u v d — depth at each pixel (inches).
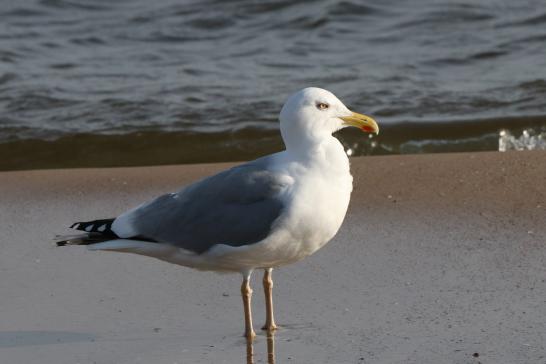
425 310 386.6
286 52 934.4
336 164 370.6
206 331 380.8
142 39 992.9
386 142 698.2
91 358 356.2
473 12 1005.2
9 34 999.6
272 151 696.4
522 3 1024.2
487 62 877.8
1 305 406.9
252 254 368.5
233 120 745.6
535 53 892.0
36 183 607.5
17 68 894.4
